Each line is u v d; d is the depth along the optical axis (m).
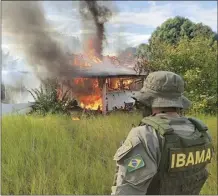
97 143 3.64
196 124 1.72
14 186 2.91
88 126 3.87
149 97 1.68
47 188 3.01
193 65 7.58
